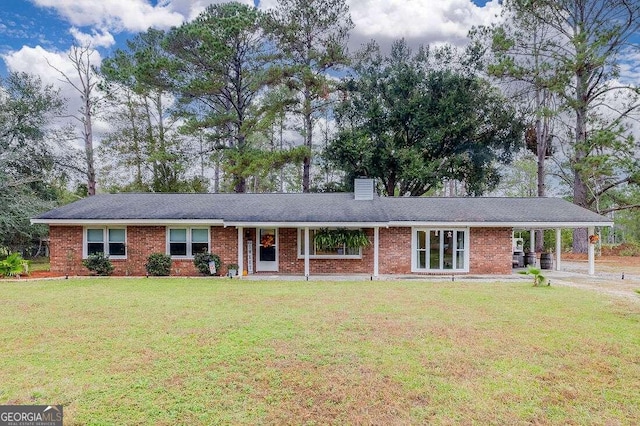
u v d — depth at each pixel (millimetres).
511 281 14523
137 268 16641
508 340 6879
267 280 14711
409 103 27359
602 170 21094
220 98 28422
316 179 35969
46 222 15914
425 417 4312
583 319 8367
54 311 9047
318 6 27234
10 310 9164
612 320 8297
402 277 15672
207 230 16688
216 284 13562
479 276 15984
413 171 26422
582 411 4480
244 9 25672
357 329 7508
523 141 28562
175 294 11367
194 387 4984
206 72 25453
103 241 16641
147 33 28422
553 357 6094
